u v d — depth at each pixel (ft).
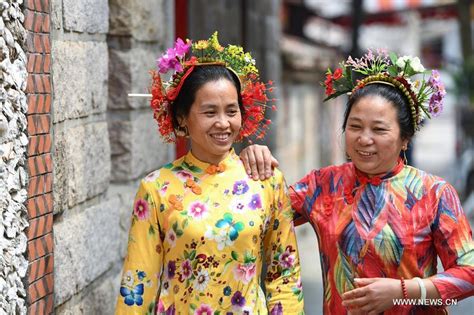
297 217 22.31
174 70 20.95
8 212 19.89
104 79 28.14
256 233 20.76
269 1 65.57
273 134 66.03
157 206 20.90
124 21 30.42
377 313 20.34
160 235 20.99
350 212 21.09
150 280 20.80
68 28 24.48
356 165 20.94
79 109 25.29
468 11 93.30
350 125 20.90
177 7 46.78
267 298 21.59
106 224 28.02
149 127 33.40
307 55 94.99
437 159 157.79
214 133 20.65
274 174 21.53
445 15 118.62
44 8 22.11
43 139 22.02
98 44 27.40
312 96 117.91
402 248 20.53
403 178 21.07
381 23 124.67
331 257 21.17
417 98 21.12
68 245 24.09
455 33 178.50
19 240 20.58
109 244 28.37
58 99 23.52
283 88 94.63
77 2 25.11
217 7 50.44
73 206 24.99
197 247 20.56
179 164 21.39
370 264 20.71
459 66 95.20
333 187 21.57
